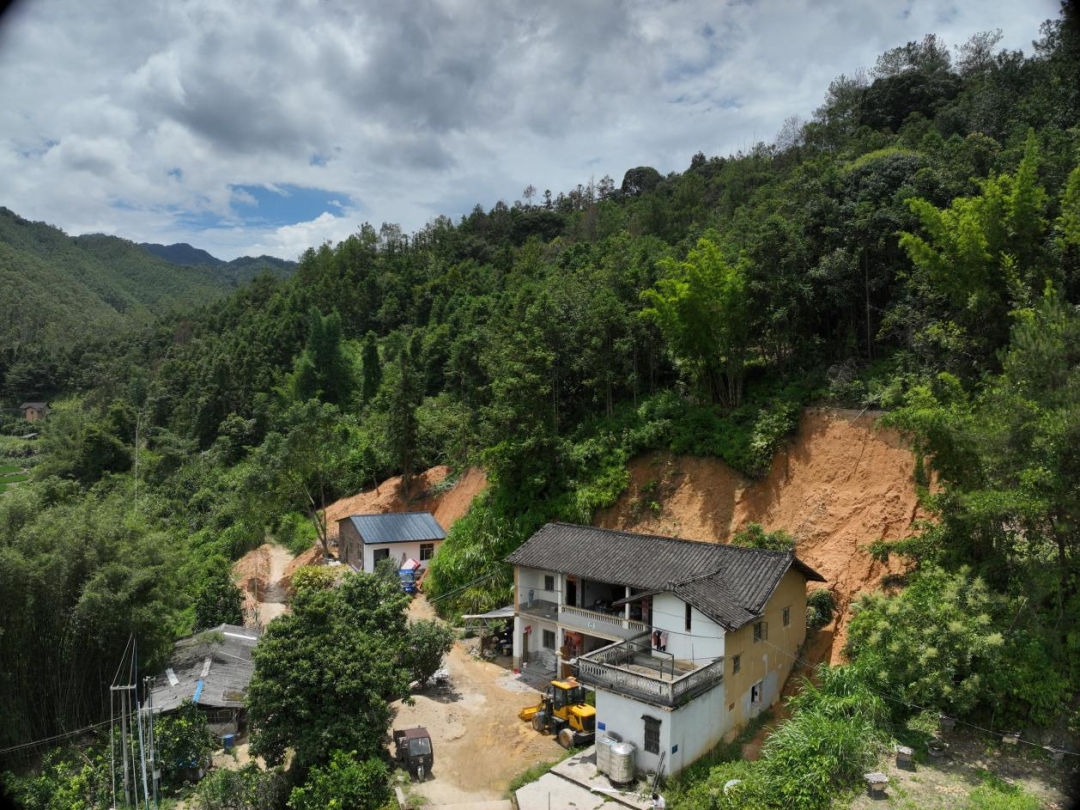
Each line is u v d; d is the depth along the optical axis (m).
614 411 36.34
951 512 20.61
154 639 25.25
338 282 96.38
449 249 104.56
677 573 22.95
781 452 28.83
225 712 24.11
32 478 60.72
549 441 33.72
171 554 26.28
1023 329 19.27
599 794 18.91
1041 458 17.73
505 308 49.00
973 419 19.98
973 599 18.66
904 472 25.30
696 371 33.03
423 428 48.50
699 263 30.23
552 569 25.50
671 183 93.50
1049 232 26.11
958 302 25.98
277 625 20.92
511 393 35.53
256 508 47.41
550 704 23.27
